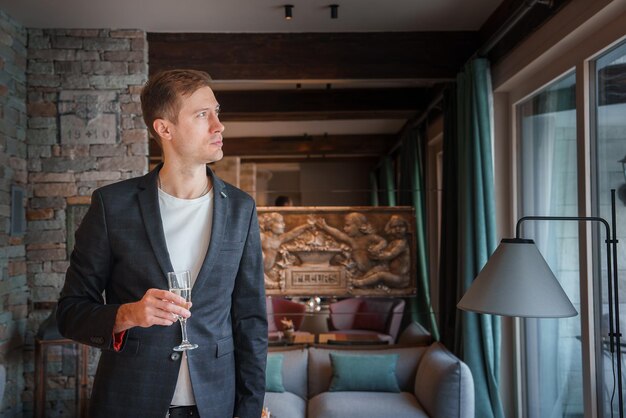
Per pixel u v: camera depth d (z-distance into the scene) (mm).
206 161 1526
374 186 9922
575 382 3143
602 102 2799
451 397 3447
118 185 1543
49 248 4141
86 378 3889
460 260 3986
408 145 6566
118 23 4098
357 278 4441
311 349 4277
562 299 1871
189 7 3822
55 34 4188
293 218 4480
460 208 3971
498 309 1853
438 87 5328
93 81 4188
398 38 4340
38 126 4172
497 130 4023
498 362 3645
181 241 1519
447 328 4266
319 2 3766
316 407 3723
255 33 4324
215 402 1480
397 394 3895
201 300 1484
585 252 2893
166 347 1442
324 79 4336
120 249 1477
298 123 7594
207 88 1536
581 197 2920
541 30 3184
